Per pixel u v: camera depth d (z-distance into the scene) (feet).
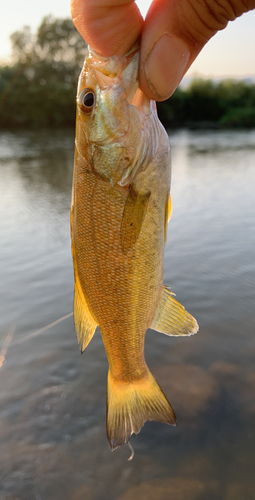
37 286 1.66
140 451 0.86
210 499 0.75
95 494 0.77
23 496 0.78
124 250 0.49
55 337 1.30
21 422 0.96
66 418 0.97
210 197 3.16
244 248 1.98
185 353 1.18
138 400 0.57
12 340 1.29
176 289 1.56
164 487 0.78
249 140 8.25
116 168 0.47
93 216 0.49
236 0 0.39
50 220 2.62
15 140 8.89
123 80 0.46
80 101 0.47
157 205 0.49
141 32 0.43
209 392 1.01
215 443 0.87
